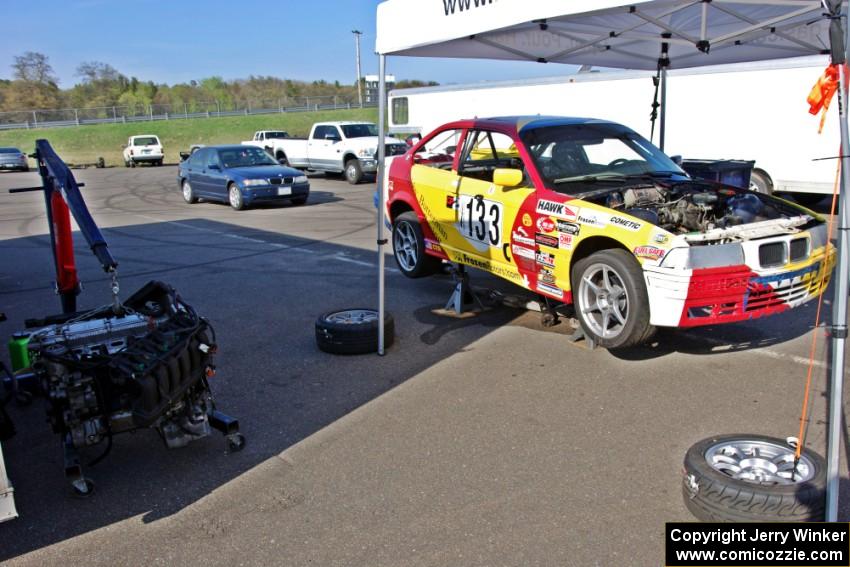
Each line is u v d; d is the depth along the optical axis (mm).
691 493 3057
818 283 4812
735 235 4508
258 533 3098
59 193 4738
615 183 5566
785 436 3809
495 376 4840
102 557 2971
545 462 3625
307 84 85250
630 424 4031
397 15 4781
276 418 4305
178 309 4035
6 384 4523
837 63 2715
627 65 8133
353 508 3262
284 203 16531
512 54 6551
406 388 4695
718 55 7363
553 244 5219
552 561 2822
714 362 4957
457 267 6707
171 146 51031
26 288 8203
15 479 3688
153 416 3287
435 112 18922
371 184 21203
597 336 4914
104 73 78000
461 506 3240
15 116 57406
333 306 6848
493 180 5699
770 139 11648
